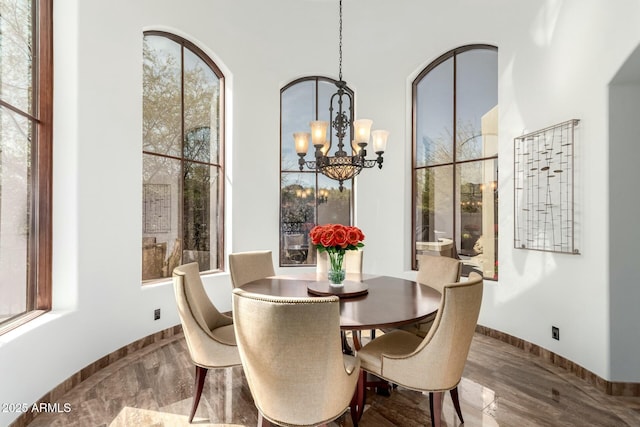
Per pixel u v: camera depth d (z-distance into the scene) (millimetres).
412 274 4414
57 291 2684
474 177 3959
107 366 2977
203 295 2633
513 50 3453
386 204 4496
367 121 2598
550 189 3041
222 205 4445
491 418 2217
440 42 4117
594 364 2646
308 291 2533
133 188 3277
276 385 1560
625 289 2516
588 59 2680
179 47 3932
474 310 1886
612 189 2533
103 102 2973
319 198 4812
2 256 2211
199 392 2193
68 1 2736
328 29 4680
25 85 2475
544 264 3125
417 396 2539
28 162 2488
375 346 2260
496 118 3773
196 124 4137
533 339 3238
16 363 2080
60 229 2703
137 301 3322
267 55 4555
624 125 2520
